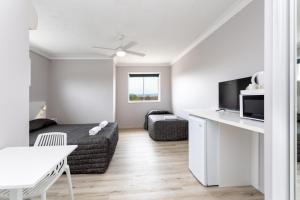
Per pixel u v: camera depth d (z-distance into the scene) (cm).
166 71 728
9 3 166
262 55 227
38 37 400
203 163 245
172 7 272
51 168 110
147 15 297
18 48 180
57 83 571
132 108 721
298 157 105
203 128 243
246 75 258
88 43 445
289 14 102
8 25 164
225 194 227
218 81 335
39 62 509
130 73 723
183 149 420
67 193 232
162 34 387
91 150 291
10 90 167
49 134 218
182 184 253
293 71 103
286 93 104
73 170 288
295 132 104
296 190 105
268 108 111
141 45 469
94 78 580
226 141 243
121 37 402
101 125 400
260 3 229
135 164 328
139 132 627
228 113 266
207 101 381
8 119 165
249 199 216
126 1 254
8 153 139
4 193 130
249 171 248
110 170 303
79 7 270
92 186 250
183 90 556
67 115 574
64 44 452
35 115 484
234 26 285
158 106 729
